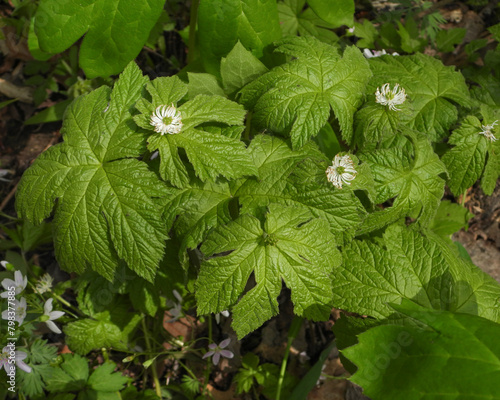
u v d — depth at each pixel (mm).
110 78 461
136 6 325
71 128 301
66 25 322
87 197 288
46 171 296
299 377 395
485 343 233
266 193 293
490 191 361
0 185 456
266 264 278
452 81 364
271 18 349
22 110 486
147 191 286
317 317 284
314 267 280
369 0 520
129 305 373
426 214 321
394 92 308
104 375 358
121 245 283
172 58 496
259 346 406
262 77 314
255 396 394
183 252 289
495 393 219
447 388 226
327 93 309
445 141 413
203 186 297
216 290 277
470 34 504
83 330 360
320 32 446
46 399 357
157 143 285
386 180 311
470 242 433
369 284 304
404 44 458
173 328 408
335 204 288
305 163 294
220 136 286
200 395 390
